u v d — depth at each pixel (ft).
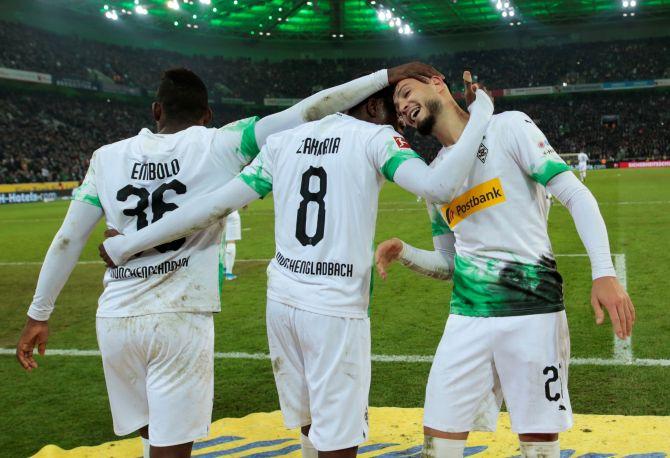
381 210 58.90
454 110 7.54
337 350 6.70
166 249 7.48
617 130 150.41
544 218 7.61
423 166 6.56
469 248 7.52
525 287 7.16
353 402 6.73
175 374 7.29
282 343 7.25
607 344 16.19
